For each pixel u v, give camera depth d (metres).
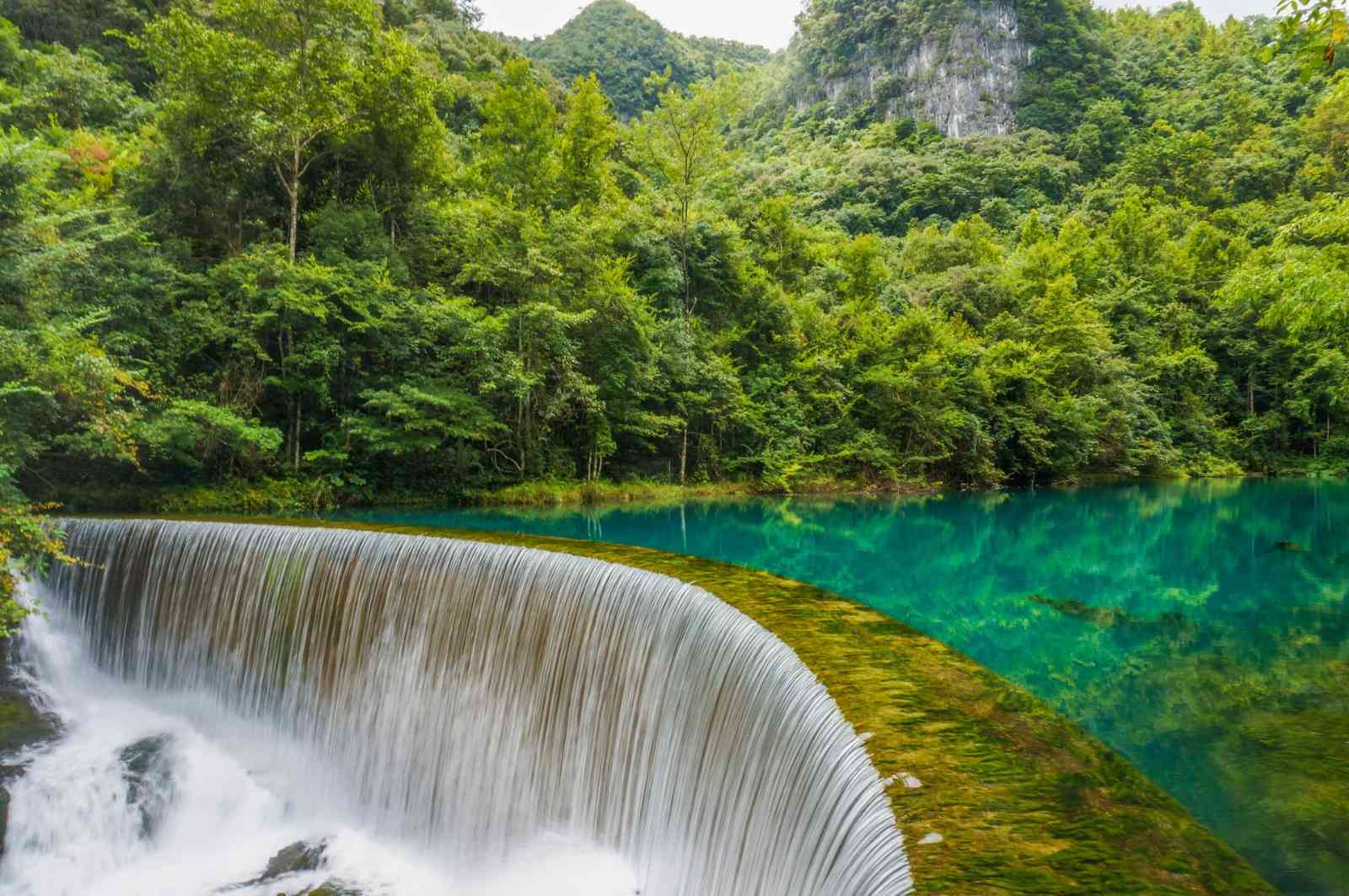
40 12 29.56
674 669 6.17
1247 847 4.25
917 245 48.09
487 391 18.97
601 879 6.18
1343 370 33.94
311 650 9.19
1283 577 12.93
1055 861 2.56
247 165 18.58
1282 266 15.83
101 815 8.20
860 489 27.44
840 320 31.75
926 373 29.08
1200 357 38.31
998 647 8.59
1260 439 39.50
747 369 28.58
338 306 17.72
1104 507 23.45
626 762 6.40
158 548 10.28
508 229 21.91
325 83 18.73
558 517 17.53
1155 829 2.79
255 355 16.66
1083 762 3.36
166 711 9.87
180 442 14.41
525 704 7.53
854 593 11.47
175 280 16.11
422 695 8.39
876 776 3.22
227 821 8.38
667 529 16.45
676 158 29.44
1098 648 8.52
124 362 14.41
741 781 4.85
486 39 57.50
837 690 4.23
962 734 3.66
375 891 7.32
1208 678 7.45
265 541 9.70
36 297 11.76
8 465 10.08
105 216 15.79
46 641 10.11
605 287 22.14
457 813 7.81
